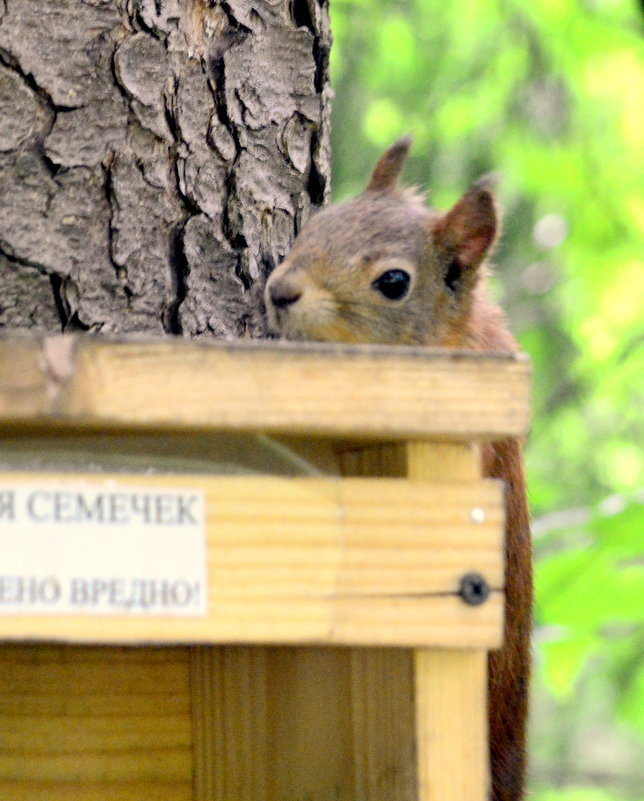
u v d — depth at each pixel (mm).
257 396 4602
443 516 4883
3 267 6121
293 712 5797
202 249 6645
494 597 4910
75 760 5977
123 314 6355
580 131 17281
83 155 6301
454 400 4777
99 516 4555
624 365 15297
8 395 4355
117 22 6441
